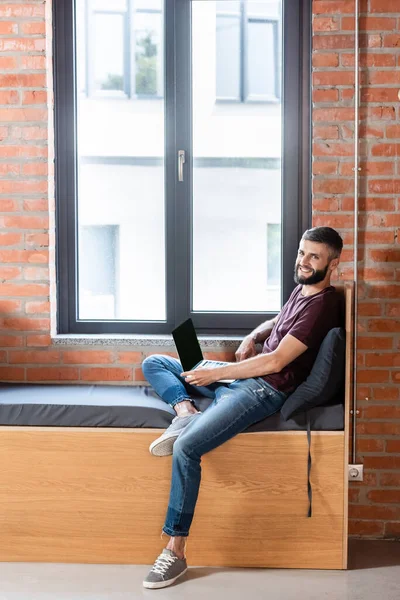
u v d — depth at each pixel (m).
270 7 3.36
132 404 2.90
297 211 3.39
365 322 3.24
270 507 2.86
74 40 3.39
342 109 3.20
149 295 3.50
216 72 3.39
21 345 3.36
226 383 3.04
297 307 2.93
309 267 2.86
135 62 3.41
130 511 2.89
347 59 3.19
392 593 2.67
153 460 2.87
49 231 3.32
